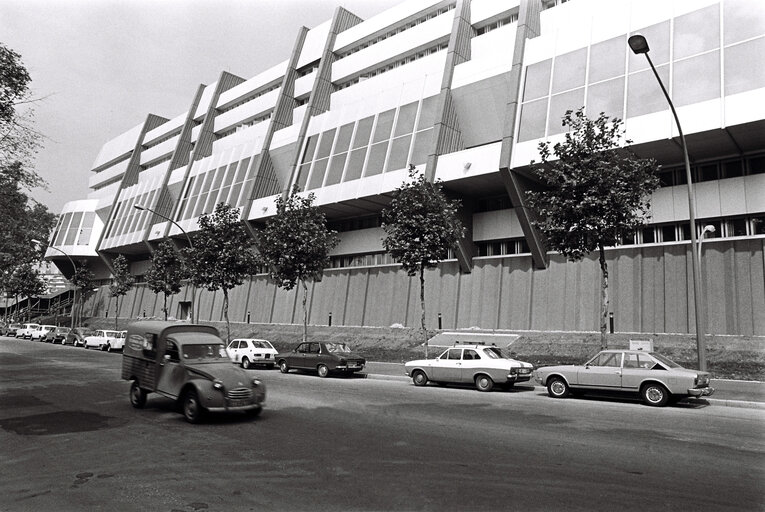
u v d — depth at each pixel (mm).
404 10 36938
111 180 71312
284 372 20812
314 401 12445
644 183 15438
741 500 5305
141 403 11211
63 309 76938
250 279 44500
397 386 16172
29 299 81250
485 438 8227
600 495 5441
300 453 7230
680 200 22922
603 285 16172
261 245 27375
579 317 24625
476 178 26766
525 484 5805
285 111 42875
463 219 29656
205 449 7484
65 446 7711
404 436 8375
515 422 9672
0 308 91562
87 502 5230
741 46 19703
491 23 31422
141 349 11383
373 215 35719
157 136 62438
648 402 12055
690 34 21297
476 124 28969
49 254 66062
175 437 8312
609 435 8484
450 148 28938
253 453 7230
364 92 37000
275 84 48031
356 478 6020
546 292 26031
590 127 16078
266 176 40719
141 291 60188
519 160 24469
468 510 4977
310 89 41844
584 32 24734
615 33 23641
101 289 67750
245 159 43312
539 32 28406
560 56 25172
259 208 38406
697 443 7902
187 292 52000
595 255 24766
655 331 22422
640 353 12547
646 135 20922
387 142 31312
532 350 23688
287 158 39969
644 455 7148
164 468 6488
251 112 48156
